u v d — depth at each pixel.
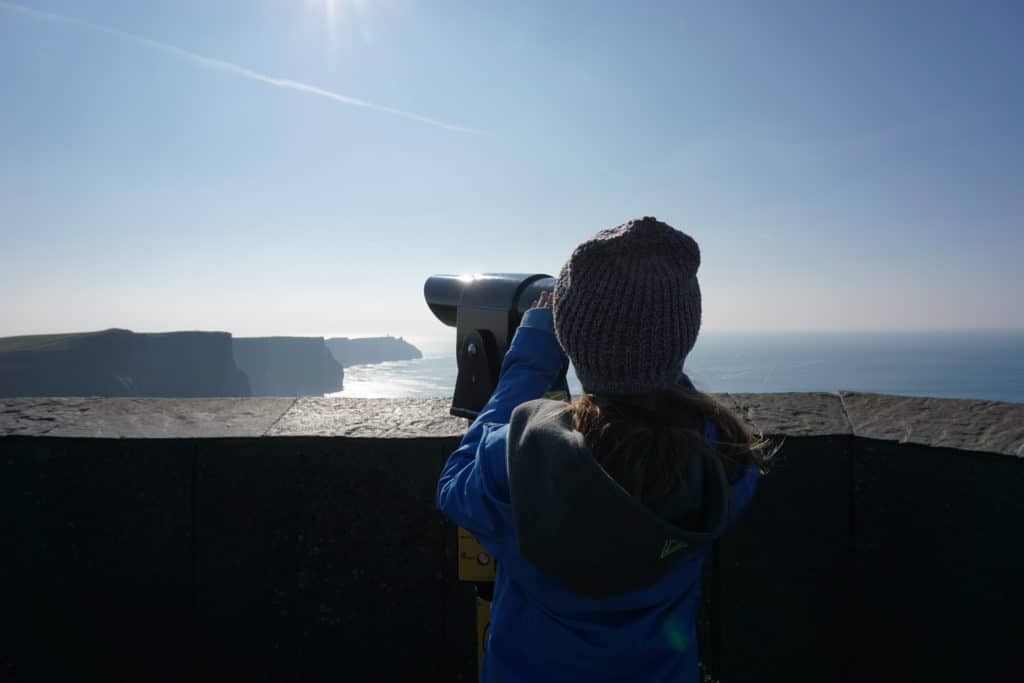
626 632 0.86
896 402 1.94
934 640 1.65
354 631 1.84
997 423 1.71
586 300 0.82
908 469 1.66
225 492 1.81
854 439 1.73
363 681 1.85
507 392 1.08
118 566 1.81
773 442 1.73
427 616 1.82
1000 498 1.54
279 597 1.83
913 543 1.67
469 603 1.80
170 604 1.83
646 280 0.79
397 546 1.80
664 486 0.77
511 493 0.84
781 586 1.78
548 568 0.80
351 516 1.81
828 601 1.77
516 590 0.96
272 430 1.84
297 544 1.82
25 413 1.96
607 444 0.80
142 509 1.81
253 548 1.82
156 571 1.82
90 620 1.83
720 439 0.91
